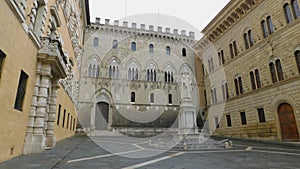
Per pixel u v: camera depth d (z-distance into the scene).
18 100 9.48
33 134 10.85
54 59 11.60
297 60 20.34
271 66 23.66
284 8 22.38
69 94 23.42
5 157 8.19
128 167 7.44
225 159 10.18
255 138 24.97
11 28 8.09
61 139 19.78
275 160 9.96
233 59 30.47
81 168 6.92
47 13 12.88
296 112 19.86
